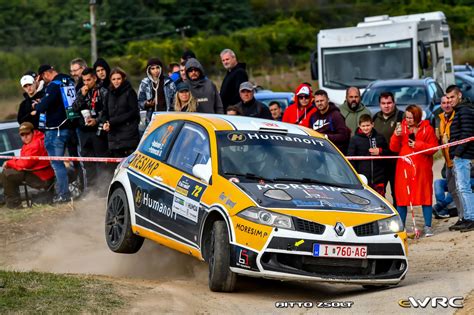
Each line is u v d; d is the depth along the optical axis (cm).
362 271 2375
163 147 2825
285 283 2650
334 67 7081
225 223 2398
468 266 2728
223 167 2536
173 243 2627
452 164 3431
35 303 2102
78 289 2272
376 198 2542
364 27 7100
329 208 2388
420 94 5788
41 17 16638
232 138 2636
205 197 2491
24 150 4091
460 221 3403
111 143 3878
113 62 15088
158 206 2703
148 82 3897
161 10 17712
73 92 4044
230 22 18338
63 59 15038
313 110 3494
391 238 2392
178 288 2445
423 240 3316
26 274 2423
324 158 2681
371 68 6975
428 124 3406
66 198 4038
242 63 4025
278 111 4094
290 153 2648
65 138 4059
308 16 19262
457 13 19662
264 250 2297
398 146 3453
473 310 2086
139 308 2141
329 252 2316
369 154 3453
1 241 3459
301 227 2317
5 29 16100
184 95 3603
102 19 16862
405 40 6925
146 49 15762
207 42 16362
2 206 4250
